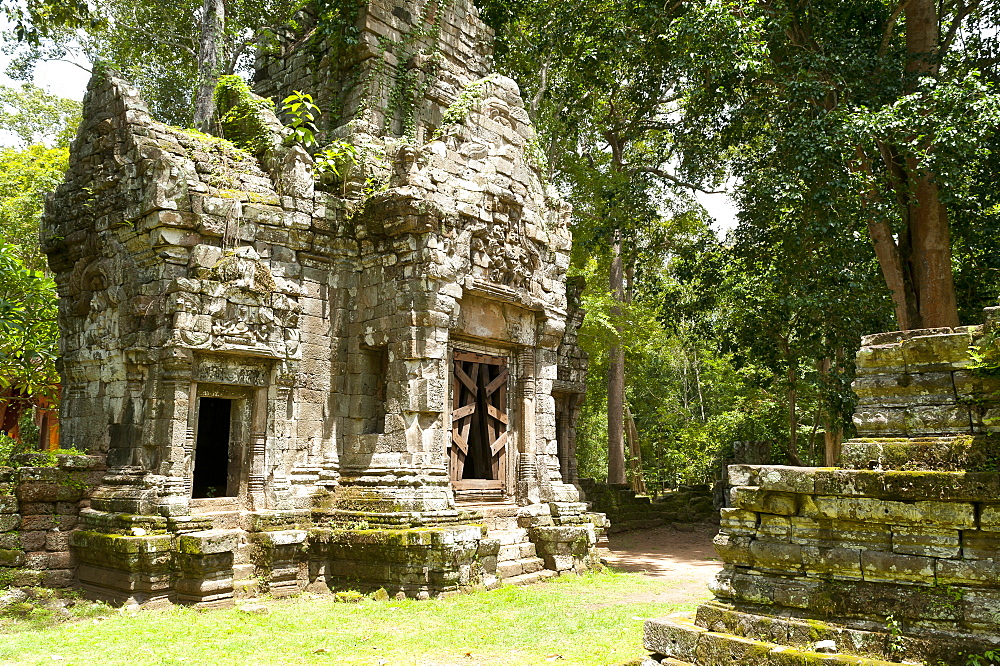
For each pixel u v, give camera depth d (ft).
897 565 20.12
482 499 52.90
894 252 65.92
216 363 43.93
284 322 46.24
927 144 56.54
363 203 50.62
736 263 83.15
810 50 63.00
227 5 76.69
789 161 59.93
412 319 47.26
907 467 20.83
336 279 50.55
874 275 69.87
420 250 48.16
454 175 52.16
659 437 144.25
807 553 21.54
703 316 91.30
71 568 42.27
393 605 40.32
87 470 43.70
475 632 33.91
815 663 19.40
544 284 58.95
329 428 48.70
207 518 41.55
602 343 97.09
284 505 45.32
